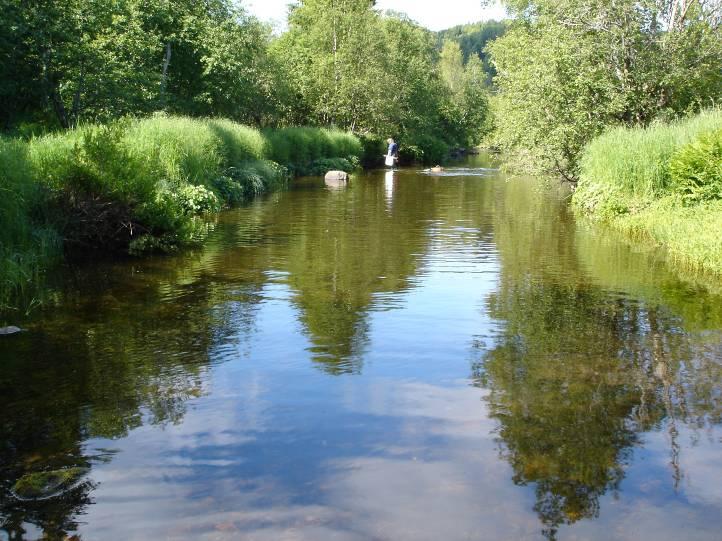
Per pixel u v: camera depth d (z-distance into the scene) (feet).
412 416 13.79
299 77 119.03
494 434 12.94
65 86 57.36
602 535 9.70
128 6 72.49
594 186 49.14
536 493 10.82
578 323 20.72
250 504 10.48
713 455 12.13
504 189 71.46
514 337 19.26
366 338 19.17
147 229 33.55
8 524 10.04
